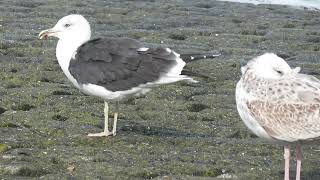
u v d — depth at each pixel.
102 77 12.15
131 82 12.09
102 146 11.80
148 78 12.04
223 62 16.83
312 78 9.86
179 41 18.95
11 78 15.18
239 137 12.53
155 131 12.61
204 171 10.71
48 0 23.58
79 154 11.29
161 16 21.92
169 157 11.29
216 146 11.91
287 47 18.84
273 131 9.77
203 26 20.92
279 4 25.09
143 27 20.45
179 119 13.24
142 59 12.10
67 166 10.78
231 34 19.92
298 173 9.98
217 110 13.68
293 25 21.47
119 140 12.06
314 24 21.77
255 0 25.67
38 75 15.47
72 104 13.80
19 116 12.95
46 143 11.77
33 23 20.20
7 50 17.17
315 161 11.27
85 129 12.52
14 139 11.87
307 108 9.54
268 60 10.00
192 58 12.25
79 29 12.61
